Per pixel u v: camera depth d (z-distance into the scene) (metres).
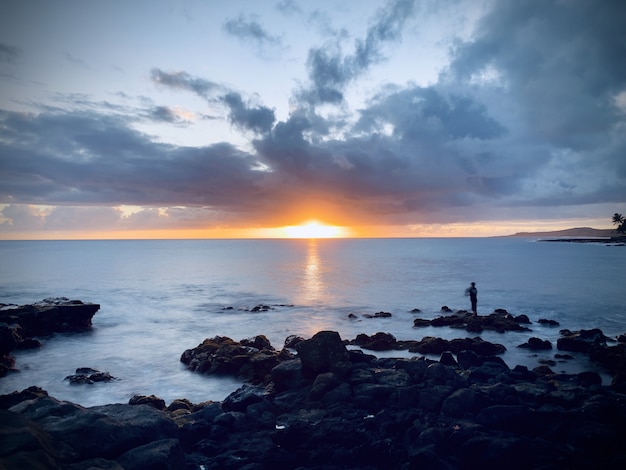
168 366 26.30
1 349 25.92
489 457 10.93
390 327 37.81
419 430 12.54
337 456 11.84
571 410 13.05
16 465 7.31
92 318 43.44
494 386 15.45
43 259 153.00
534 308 46.19
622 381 19.38
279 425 14.29
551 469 10.47
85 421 10.04
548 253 173.62
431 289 63.62
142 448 9.80
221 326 39.12
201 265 122.31
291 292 62.38
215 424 13.87
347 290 63.88
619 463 10.47
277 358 23.22
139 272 98.19
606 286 63.53
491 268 100.81
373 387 16.00
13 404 14.59
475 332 34.66
